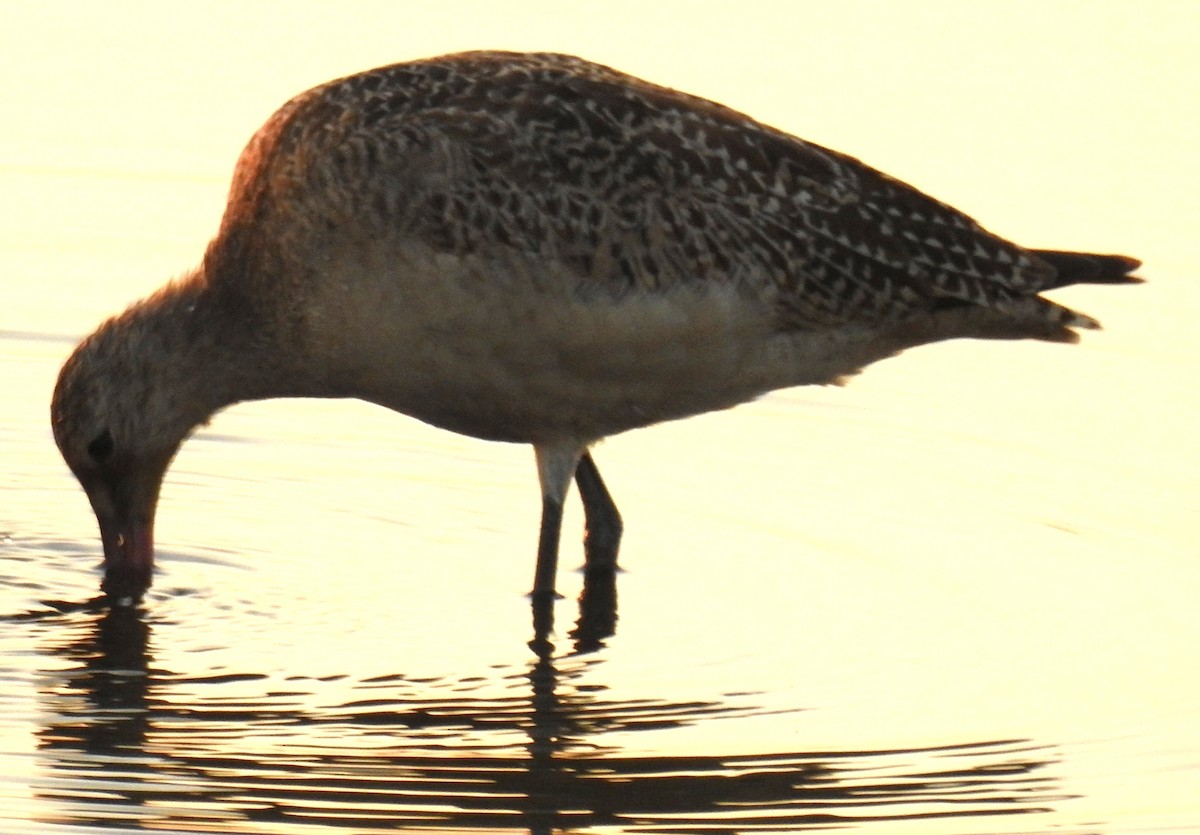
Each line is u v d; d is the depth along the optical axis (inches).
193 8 882.8
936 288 533.3
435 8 871.1
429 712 473.4
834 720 472.1
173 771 444.5
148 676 489.4
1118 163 768.3
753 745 458.9
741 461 629.3
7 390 655.1
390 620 526.0
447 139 512.7
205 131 794.2
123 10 884.6
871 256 529.3
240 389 544.1
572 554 572.7
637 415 535.2
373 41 839.1
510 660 502.3
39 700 476.1
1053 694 485.1
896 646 510.9
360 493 607.5
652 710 476.1
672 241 517.0
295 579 551.2
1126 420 647.1
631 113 526.6
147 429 548.4
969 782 445.4
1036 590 542.6
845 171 535.8
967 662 502.3
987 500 598.5
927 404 666.2
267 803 431.5
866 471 620.1
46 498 602.9
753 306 522.9
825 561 561.9
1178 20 881.5
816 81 813.2
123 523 555.8
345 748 454.9
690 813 433.4
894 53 844.6
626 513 595.2
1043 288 540.1
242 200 527.8
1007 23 879.1
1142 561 559.2
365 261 512.1
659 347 520.1
